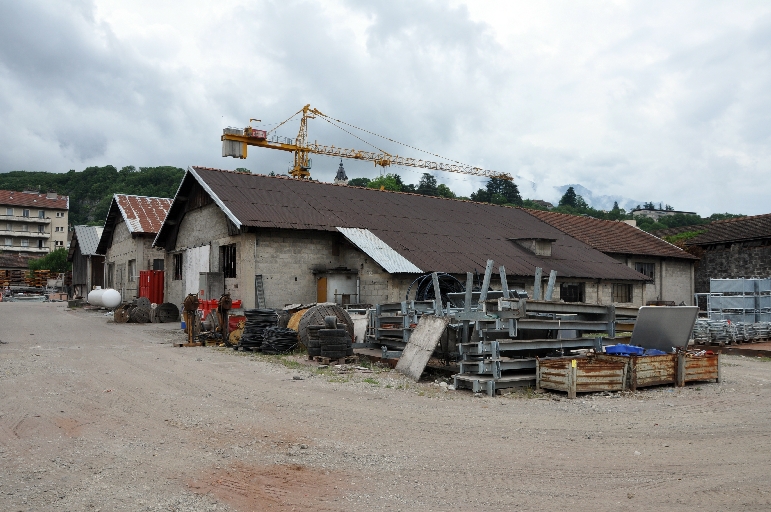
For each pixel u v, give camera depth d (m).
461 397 9.41
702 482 5.40
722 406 8.84
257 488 5.21
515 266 21.67
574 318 11.89
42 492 5.04
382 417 7.84
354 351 13.60
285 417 7.76
